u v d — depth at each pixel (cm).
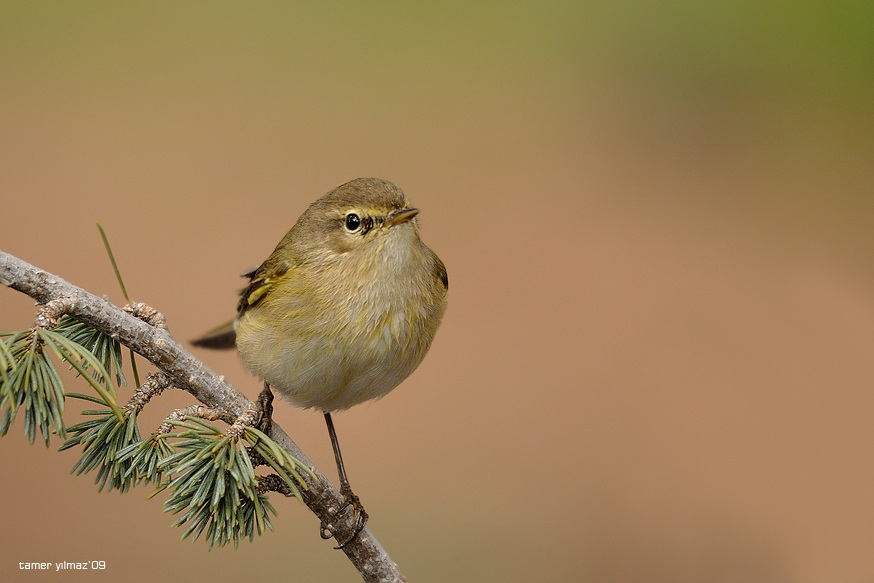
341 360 599
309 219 629
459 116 1566
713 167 1538
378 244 591
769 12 1688
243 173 1399
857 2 1656
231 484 414
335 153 1466
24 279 399
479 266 1327
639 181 1506
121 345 435
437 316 639
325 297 597
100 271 1195
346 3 1733
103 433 416
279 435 479
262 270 637
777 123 1623
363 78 1642
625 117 1641
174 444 411
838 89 1647
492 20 1759
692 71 1692
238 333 629
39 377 370
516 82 1686
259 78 1608
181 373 434
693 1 1712
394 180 1429
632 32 1725
